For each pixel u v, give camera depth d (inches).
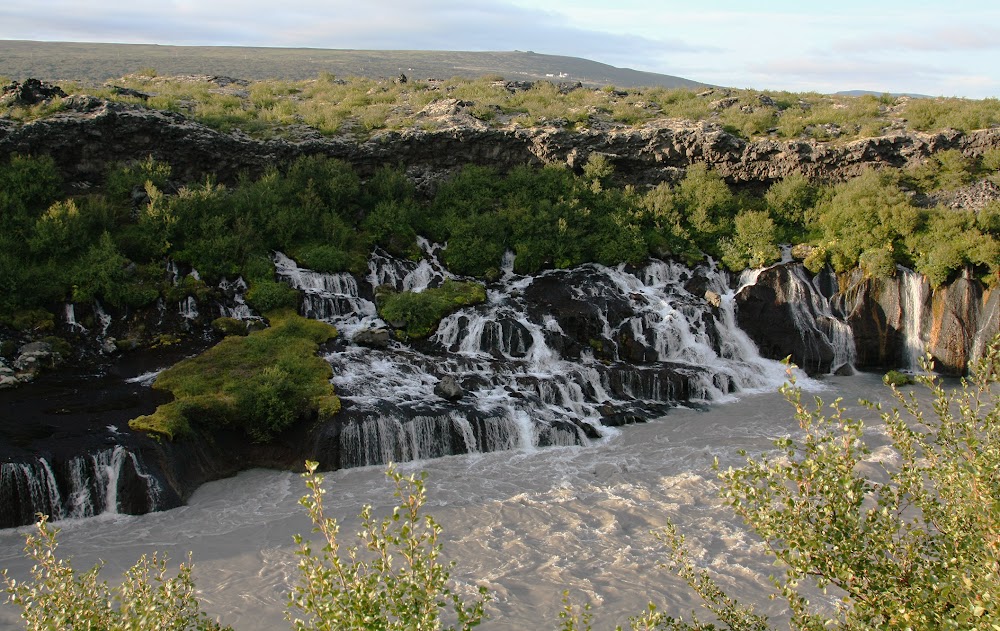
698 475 1267.2
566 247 2026.3
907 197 2009.1
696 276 1998.0
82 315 1583.4
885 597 444.8
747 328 1883.6
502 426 1406.3
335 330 1665.8
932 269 1838.1
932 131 2247.8
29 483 1101.1
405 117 2348.7
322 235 1946.4
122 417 1274.6
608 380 1619.1
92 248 1656.0
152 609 462.3
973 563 422.6
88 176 1916.8
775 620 850.1
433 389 1498.5
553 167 2218.3
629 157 2261.3
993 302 1798.7
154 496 1153.4
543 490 1225.4
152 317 1627.7
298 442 1317.7
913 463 494.3
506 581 951.0
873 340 1871.3
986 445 453.7
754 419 1541.6
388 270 1916.8
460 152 2242.9
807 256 1961.1
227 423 1312.7
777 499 1068.5
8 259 1579.7
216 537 1071.6
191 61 6382.9
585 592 924.6
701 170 2219.5
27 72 4918.8
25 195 1738.4
